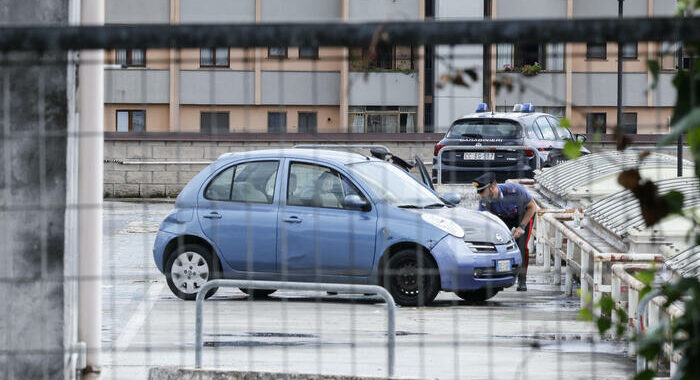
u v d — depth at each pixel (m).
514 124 71.56
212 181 41.94
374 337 32.78
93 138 20.58
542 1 144.25
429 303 40.03
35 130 17.89
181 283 41.72
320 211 40.69
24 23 17.86
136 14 136.75
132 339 32.22
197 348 21.64
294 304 40.19
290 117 99.62
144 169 94.31
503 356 29.36
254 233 40.94
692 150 8.93
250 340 31.95
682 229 35.66
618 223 38.03
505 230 41.75
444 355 29.52
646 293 9.84
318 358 27.88
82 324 20.72
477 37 9.94
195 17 138.62
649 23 9.71
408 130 20.34
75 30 10.05
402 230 39.91
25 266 18.25
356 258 40.28
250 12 140.12
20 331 18.38
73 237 19.59
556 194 55.09
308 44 9.96
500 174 71.00
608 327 9.88
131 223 72.94
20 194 18.09
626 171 9.48
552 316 37.38
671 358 20.61
